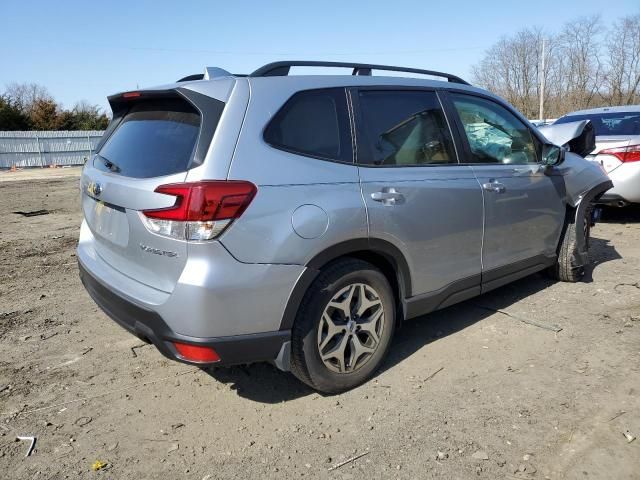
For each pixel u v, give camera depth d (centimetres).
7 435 289
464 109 398
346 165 311
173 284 267
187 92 288
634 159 716
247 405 317
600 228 766
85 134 3422
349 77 336
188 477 256
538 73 4825
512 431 283
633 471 251
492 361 362
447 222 356
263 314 277
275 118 291
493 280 408
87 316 462
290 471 258
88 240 371
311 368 303
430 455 267
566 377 337
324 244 291
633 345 377
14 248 738
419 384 335
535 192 436
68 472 260
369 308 329
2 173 2769
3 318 457
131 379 349
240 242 265
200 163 265
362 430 289
